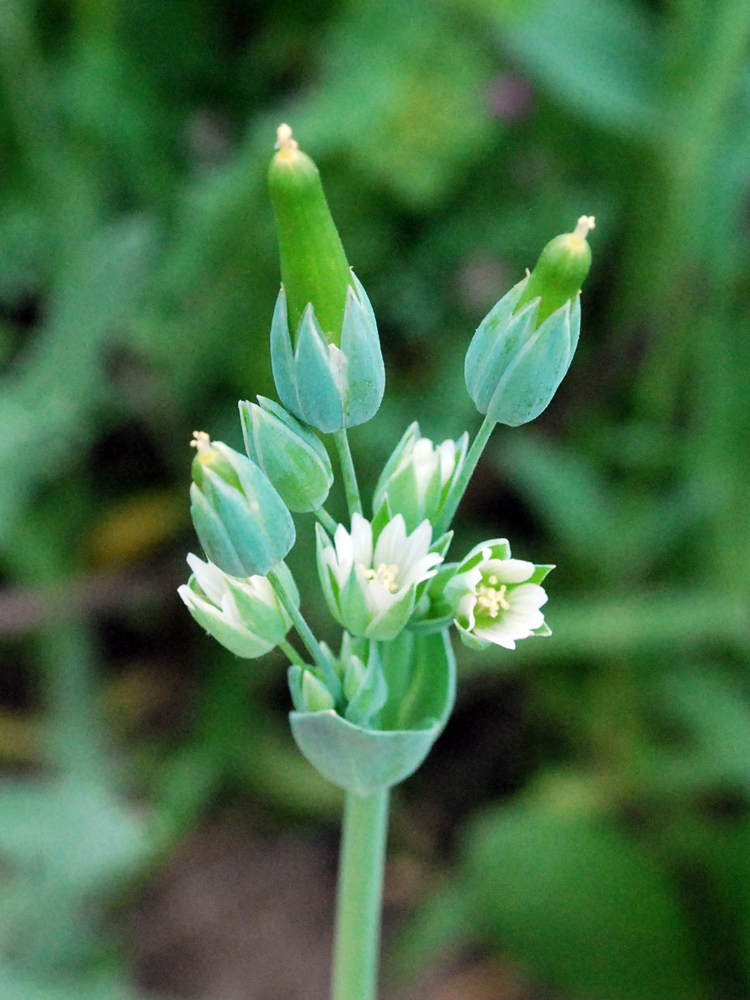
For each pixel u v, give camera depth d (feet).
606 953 0.55
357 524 0.34
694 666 0.61
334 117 0.60
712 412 0.62
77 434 0.63
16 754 0.64
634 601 0.60
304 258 0.32
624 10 0.64
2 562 0.64
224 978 0.59
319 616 0.61
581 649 0.60
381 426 0.62
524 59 0.61
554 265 0.32
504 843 0.57
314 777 0.63
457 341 0.64
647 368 0.64
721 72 0.60
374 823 0.37
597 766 0.63
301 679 0.34
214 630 0.34
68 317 0.61
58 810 0.51
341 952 0.38
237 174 0.60
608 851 0.56
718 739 0.58
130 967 0.58
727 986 0.54
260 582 0.34
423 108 0.61
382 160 0.61
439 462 0.34
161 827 0.60
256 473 0.32
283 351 0.33
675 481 0.63
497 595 0.34
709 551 0.61
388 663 0.36
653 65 0.63
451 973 0.59
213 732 0.63
